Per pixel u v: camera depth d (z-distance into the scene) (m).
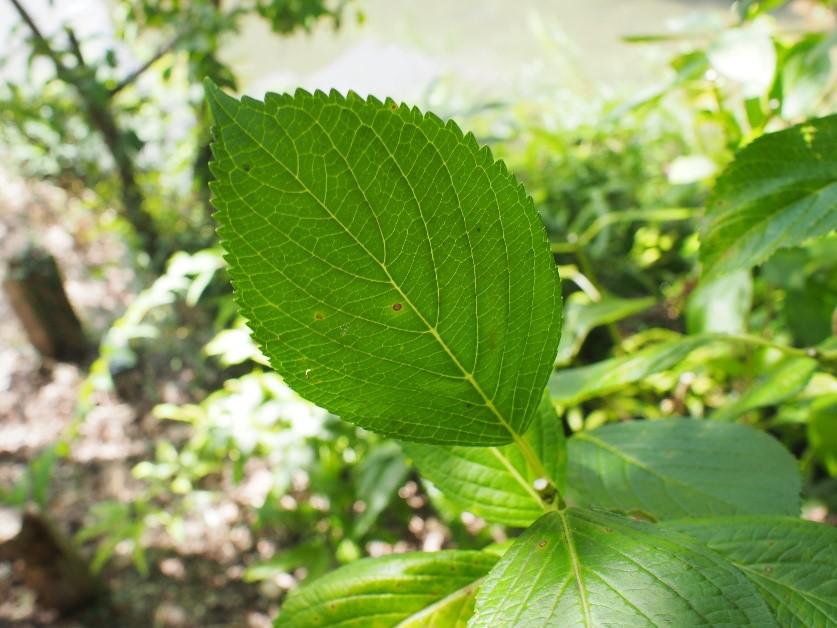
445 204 0.20
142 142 1.57
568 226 1.38
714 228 0.33
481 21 2.86
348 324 0.21
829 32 0.46
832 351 0.41
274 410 0.93
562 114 1.56
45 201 2.30
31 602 1.35
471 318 0.22
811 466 0.85
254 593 1.32
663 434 0.36
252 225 0.19
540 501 0.28
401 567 0.28
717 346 0.59
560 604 0.20
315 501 1.27
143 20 1.46
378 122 0.19
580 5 2.85
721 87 0.58
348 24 2.86
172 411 1.16
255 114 0.18
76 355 1.86
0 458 1.60
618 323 1.30
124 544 1.43
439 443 0.24
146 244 1.70
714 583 0.19
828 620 0.23
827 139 0.32
